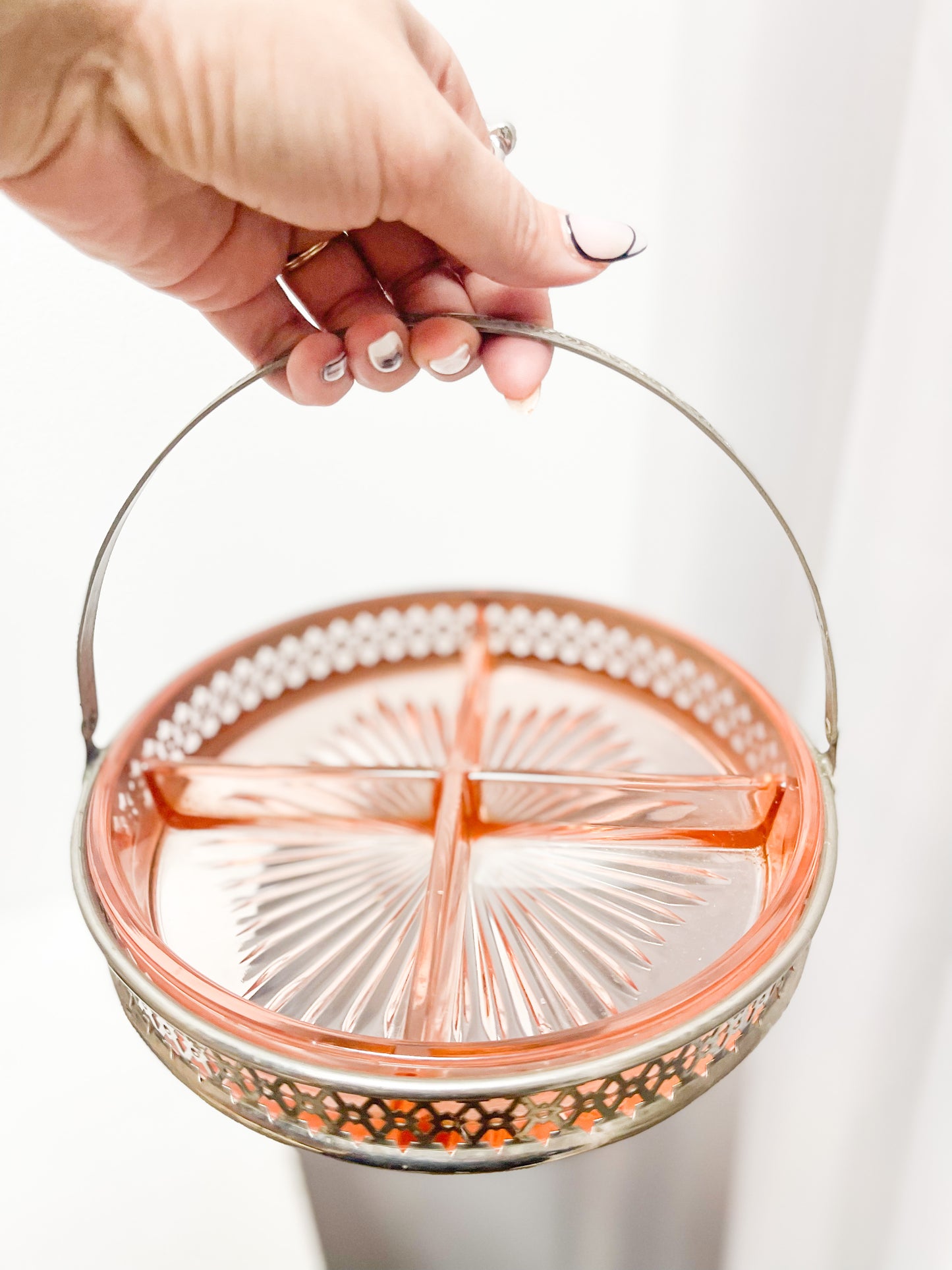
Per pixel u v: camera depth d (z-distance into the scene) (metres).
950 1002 0.40
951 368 0.36
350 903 0.29
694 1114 0.43
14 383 0.42
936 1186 0.41
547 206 0.28
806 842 0.26
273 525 0.47
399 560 0.50
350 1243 0.43
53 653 0.46
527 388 0.30
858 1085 0.43
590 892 0.29
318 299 0.34
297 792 0.31
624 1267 0.45
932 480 0.37
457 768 0.31
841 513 0.41
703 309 0.42
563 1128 0.23
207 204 0.30
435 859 0.28
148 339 0.42
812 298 0.40
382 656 0.38
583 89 0.40
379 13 0.27
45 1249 0.43
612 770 0.33
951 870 0.38
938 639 0.37
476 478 0.48
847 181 0.38
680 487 0.46
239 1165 0.44
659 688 0.36
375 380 0.30
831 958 0.44
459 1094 0.22
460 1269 0.43
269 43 0.25
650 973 0.27
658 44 0.39
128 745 0.30
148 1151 0.44
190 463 0.45
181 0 0.25
